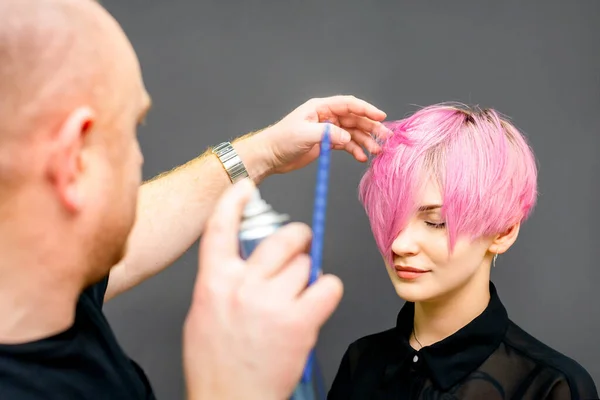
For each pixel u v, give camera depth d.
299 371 0.45
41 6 0.44
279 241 0.46
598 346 1.12
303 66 1.12
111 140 0.48
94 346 0.57
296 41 1.12
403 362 0.85
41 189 0.45
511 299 1.14
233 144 0.96
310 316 0.44
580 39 1.07
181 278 1.19
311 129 0.88
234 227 0.47
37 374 0.50
